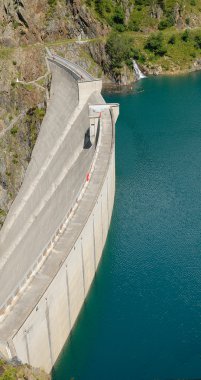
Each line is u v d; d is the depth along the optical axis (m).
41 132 144.25
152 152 145.00
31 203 118.88
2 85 141.88
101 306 84.12
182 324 79.88
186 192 119.88
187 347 75.62
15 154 131.62
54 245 76.12
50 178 121.94
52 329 70.00
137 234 103.44
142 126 165.50
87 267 84.81
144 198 117.50
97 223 90.38
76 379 70.81
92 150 112.62
